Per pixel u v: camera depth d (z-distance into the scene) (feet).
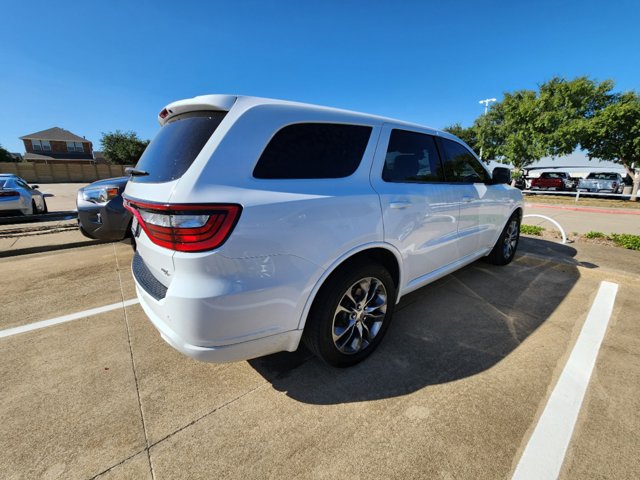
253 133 5.47
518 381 6.78
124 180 14.90
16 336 8.70
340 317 6.97
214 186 4.98
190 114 6.11
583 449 5.20
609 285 11.82
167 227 5.02
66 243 17.99
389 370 7.21
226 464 5.06
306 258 5.77
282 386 6.75
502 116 71.20
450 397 6.37
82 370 7.29
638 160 48.14
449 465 4.98
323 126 6.47
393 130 7.86
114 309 10.29
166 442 5.45
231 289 5.06
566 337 8.41
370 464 5.02
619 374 6.95
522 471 4.85
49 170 110.63
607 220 30.76
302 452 5.24
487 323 9.16
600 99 54.03
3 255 16.17
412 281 8.57
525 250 16.33
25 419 5.92
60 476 4.87
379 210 6.93
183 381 6.93
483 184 11.21
